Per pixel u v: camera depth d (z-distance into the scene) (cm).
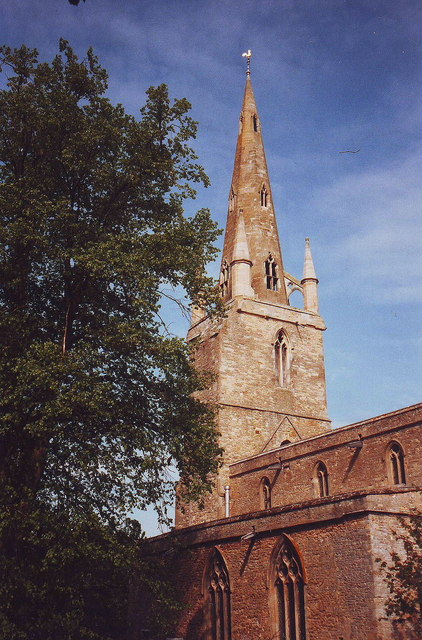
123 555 2323
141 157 2636
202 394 4700
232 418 4484
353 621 2225
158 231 2642
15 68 2639
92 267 2375
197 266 2686
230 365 4622
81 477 2472
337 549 2353
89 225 2598
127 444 2381
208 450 2608
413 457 3025
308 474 3653
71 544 2253
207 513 4297
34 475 2359
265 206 5388
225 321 4712
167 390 2586
